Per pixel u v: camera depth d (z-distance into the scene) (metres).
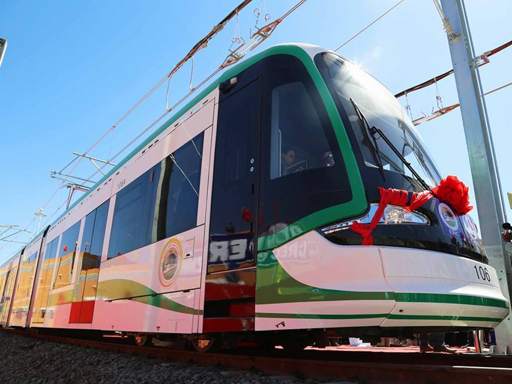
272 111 4.44
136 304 5.79
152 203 6.07
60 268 9.79
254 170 4.38
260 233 4.10
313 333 4.22
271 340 4.98
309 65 4.39
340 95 4.24
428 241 3.66
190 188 5.25
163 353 5.62
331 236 3.58
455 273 3.67
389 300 3.24
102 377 4.89
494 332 5.38
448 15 6.54
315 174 3.88
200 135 5.36
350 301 3.32
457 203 4.18
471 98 6.14
